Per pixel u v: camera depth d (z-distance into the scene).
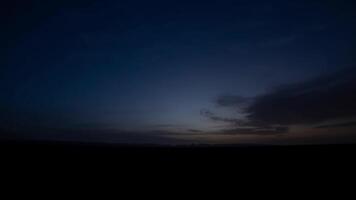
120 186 14.79
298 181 15.77
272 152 37.75
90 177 17.23
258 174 18.72
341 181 15.41
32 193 12.63
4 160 24.56
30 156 28.81
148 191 13.70
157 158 30.62
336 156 28.61
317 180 15.84
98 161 26.72
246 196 12.72
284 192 13.31
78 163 24.12
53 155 31.83
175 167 22.72
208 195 12.98
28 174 17.45
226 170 20.80
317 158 26.98
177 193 13.38
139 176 18.06
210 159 29.67
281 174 18.39
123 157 31.38
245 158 29.94
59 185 14.55
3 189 13.20
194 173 19.41
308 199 11.97
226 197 12.63
